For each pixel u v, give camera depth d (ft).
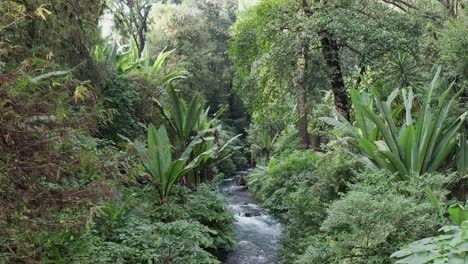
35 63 7.60
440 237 6.39
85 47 16.46
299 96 34.81
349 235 11.91
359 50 27.02
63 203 5.91
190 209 19.57
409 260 6.24
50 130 5.76
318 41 27.37
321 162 22.79
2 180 5.35
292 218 19.38
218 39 83.30
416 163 16.61
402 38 25.16
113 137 21.35
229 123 77.05
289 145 43.50
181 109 23.73
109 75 22.03
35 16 7.93
